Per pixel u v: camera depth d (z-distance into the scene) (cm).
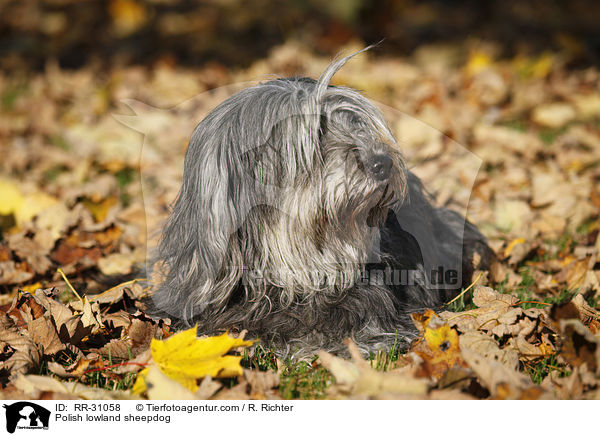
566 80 1146
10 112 1074
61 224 649
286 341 446
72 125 1016
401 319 479
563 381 366
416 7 1692
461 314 452
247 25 1564
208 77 1243
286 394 378
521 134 909
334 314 459
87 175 827
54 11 1686
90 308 442
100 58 1416
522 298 500
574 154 839
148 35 1546
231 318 458
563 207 688
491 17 1638
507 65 1260
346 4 1511
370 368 369
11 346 409
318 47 1432
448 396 349
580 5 1675
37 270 567
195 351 379
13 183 783
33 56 1435
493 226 652
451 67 1288
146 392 364
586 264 532
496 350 395
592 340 364
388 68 1220
